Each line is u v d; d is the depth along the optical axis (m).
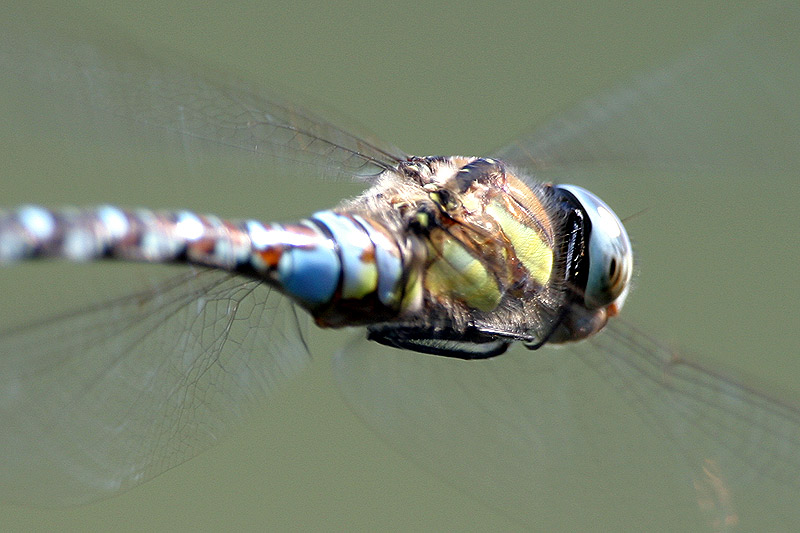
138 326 0.53
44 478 0.52
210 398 0.53
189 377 0.53
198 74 0.53
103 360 0.52
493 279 0.53
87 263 0.52
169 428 0.53
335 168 0.53
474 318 0.53
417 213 0.53
